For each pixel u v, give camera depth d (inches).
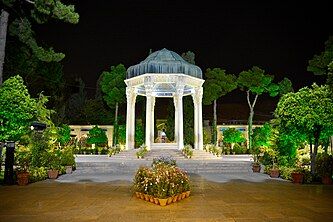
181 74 1043.3
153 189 386.3
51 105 1471.5
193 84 1099.3
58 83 1370.6
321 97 611.2
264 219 303.9
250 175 747.4
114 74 1535.4
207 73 1537.9
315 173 611.2
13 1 786.2
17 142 707.4
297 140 668.7
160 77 1043.9
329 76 595.5
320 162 599.2
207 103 1528.1
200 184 574.9
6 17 772.6
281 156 736.3
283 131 666.8
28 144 709.9
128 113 1108.5
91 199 411.5
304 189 508.4
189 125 1350.9
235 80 1566.2
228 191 485.1
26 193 465.1
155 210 343.6
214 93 1507.1
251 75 1534.2
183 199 412.8
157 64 1040.8
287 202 392.5
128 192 470.6
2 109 619.8
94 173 790.5
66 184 571.5
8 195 447.2
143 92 1179.9
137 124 1561.3
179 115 1044.5
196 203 384.2
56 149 780.6
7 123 630.5
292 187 533.0
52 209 350.0
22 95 640.4
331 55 913.5
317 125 623.5
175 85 1077.1
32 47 876.6
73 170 811.4
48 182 604.7
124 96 1524.4
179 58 1109.1
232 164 873.5
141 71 1053.8
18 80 662.5
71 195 444.5
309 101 613.3
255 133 1427.2
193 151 1013.8
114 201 396.5
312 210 344.8
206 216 315.6
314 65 963.3
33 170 633.6
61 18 784.3
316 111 602.5
